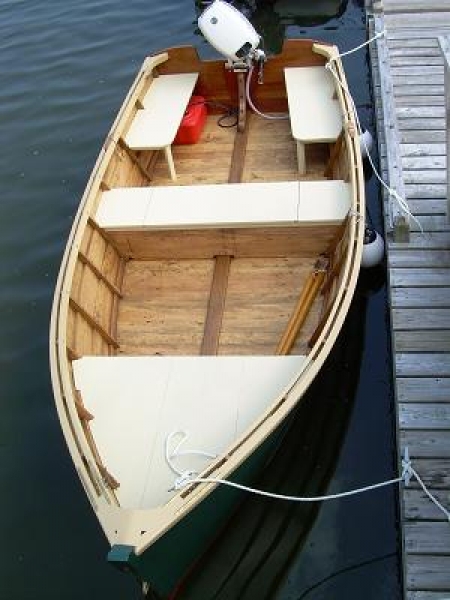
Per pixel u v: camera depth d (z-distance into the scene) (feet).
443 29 26.89
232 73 22.62
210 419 12.54
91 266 15.93
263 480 14.82
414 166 20.03
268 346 15.61
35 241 21.52
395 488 14.71
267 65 22.39
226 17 20.61
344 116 18.74
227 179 20.40
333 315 13.46
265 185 17.49
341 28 33.17
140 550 9.96
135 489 11.58
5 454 15.89
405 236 17.70
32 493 15.11
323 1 35.63
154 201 17.42
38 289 19.89
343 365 17.43
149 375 13.43
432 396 14.39
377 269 19.13
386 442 15.69
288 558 13.79
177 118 20.66
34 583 13.60
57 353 13.29
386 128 21.07
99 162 18.06
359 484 14.92
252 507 14.44
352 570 13.51
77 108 27.50
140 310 16.76
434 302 16.28
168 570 11.46
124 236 17.24
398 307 16.29
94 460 11.21
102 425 12.67
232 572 13.64
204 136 22.31
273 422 11.64
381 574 13.39
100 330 15.46
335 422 16.19
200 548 12.39
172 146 22.04
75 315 14.69
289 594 13.28
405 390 14.57
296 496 14.79
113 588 13.41
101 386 13.33
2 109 27.76
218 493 11.48
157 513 10.39
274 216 16.55
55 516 14.66
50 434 16.24
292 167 20.51
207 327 16.03
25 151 25.49
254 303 16.52
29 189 23.62
